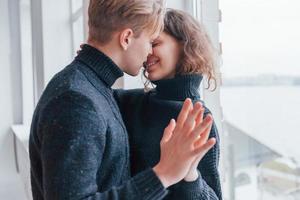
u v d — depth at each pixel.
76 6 2.44
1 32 3.69
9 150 3.71
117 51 0.84
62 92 0.75
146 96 1.08
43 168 0.74
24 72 3.73
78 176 0.71
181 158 0.71
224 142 1.54
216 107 1.45
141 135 1.03
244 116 1.50
